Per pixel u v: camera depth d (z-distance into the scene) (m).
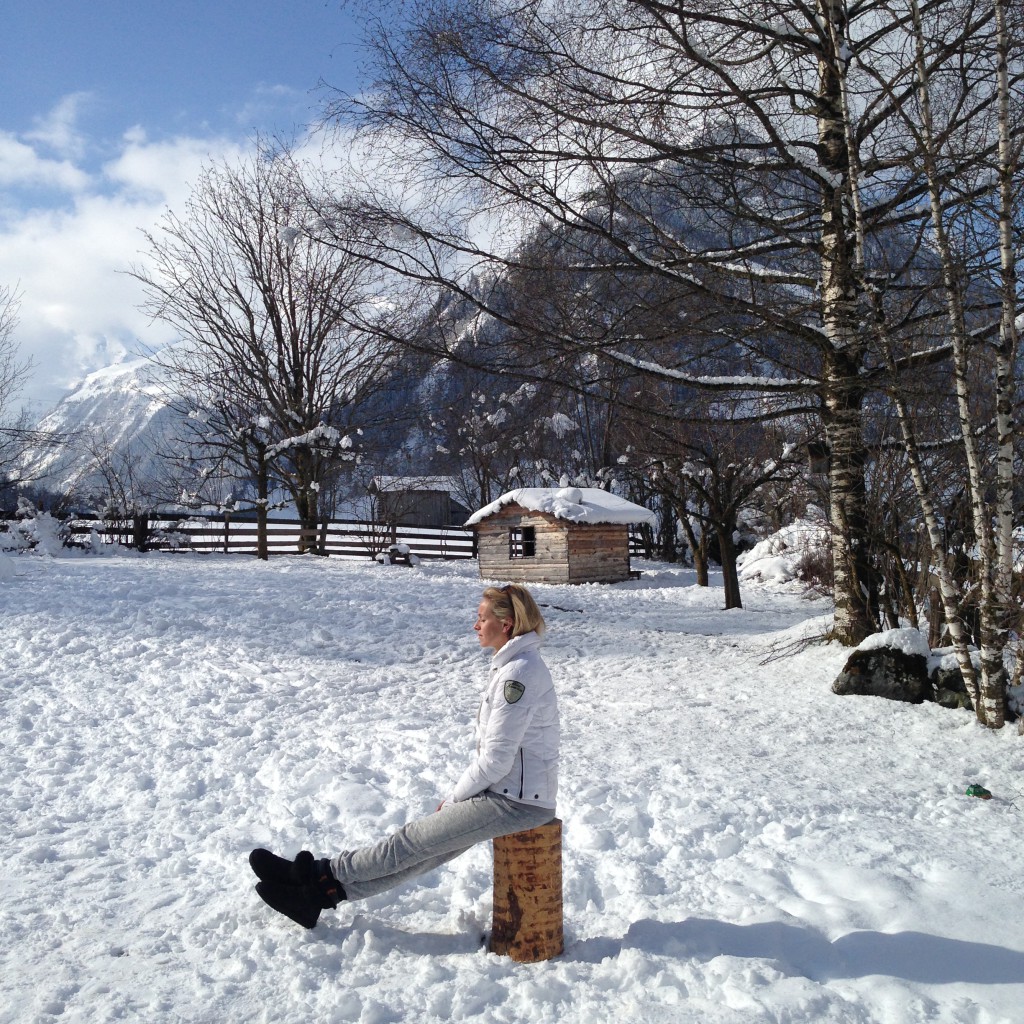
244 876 4.52
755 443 17.56
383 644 11.74
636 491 34.22
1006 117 6.43
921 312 8.95
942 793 5.57
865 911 3.85
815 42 8.05
